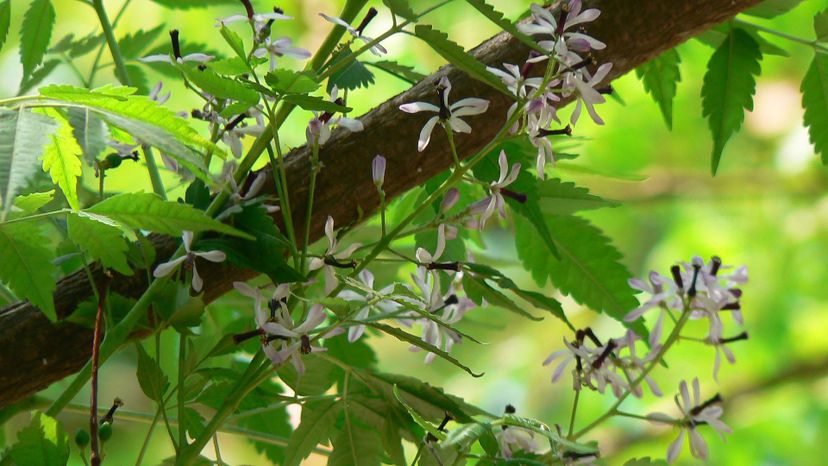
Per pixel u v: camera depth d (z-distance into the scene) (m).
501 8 1.75
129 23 1.55
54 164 0.81
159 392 0.85
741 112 0.92
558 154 0.90
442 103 0.84
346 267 0.85
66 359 0.86
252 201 0.84
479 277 0.86
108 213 0.81
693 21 0.88
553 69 0.86
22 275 0.82
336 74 0.87
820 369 2.04
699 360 2.02
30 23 0.92
